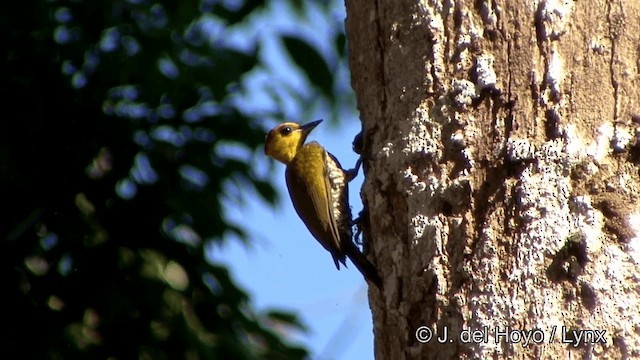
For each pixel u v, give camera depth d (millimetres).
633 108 7191
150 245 12227
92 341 11812
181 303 12039
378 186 8078
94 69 12461
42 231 12094
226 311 12312
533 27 7426
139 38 12500
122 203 12266
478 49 7586
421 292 7426
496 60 7488
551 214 7023
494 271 7062
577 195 7059
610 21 7344
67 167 12141
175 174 12555
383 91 8266
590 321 6789
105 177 12258
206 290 12289
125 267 12023
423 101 7750
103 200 12211
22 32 12219
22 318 11773
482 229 7207
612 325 6766
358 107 8773
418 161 7684
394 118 8016
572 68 7301
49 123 12109
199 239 12617
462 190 7379
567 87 7262
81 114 12227
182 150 12688
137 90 12617
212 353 11906
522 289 6941
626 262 6883
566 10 7387
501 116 7379
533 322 6852
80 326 11812
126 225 12219
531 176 7137
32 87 11977
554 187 7082
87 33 12414
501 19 7523
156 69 12508
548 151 7145
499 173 7281
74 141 12188
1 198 12008
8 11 12242
